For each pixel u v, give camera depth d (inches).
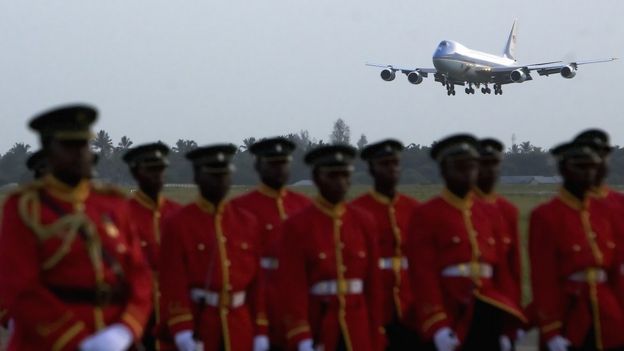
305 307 754.8
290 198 944.3
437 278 784.3
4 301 565.3
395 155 897.5
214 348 780.6
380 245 906.7
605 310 791.7
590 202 818.2
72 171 574.6
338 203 775.1
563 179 810.8
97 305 573.0
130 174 933.2
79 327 561.0
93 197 594.6
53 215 571.5
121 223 602.2
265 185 936.9
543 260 799.1
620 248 808.3
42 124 571.8
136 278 598.5
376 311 782.5
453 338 757.9
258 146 929.5
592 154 788.0
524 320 788.0
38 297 561.0
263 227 912.3
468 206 802.2
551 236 798.5
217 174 787.4
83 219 573.0
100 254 576.4
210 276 781.3
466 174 790.5
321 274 760.3
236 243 795.4
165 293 784.3
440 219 790.5
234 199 939.3
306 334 743.7
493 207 829.8
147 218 917.2
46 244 565.6
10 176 5910.4
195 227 789.9
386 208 911.7
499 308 784.9
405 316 904.3
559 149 807.1
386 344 828.6
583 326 793.6
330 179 763.4
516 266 853.8
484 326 790.5
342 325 759.1
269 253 908.6
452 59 6092.5
